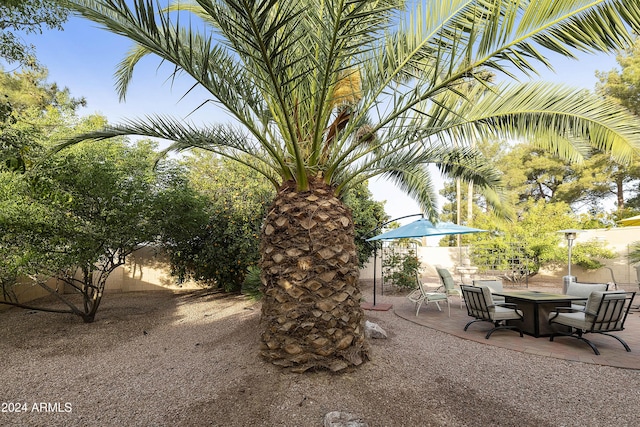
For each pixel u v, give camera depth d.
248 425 2.87
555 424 2.89
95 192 5.84
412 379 3.69
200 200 7.92
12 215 5.02
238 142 4.20
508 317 5.71
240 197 9.51
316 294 3.74
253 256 9.25
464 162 5.04
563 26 2.68
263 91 4.00
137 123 3.94
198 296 10.12
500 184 5.32
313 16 3.02
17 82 11.57
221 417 3.00
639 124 3.04
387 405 3.13
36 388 3.71
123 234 6.21
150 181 6.92
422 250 17.77
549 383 3.71
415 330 6.14
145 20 2.85
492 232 14.05
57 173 5.39
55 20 3.72
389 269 11.72
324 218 3.85
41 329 6.29
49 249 5.58
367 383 3.51
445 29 3.28
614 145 3.13
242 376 3.72
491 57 2.95
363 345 4.01
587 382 3.74
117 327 6.45
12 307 8.40
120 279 11.55
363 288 12.39
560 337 5.62
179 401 3.33
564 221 13.92
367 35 3.34
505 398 3.34
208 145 4.27
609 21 2.52
